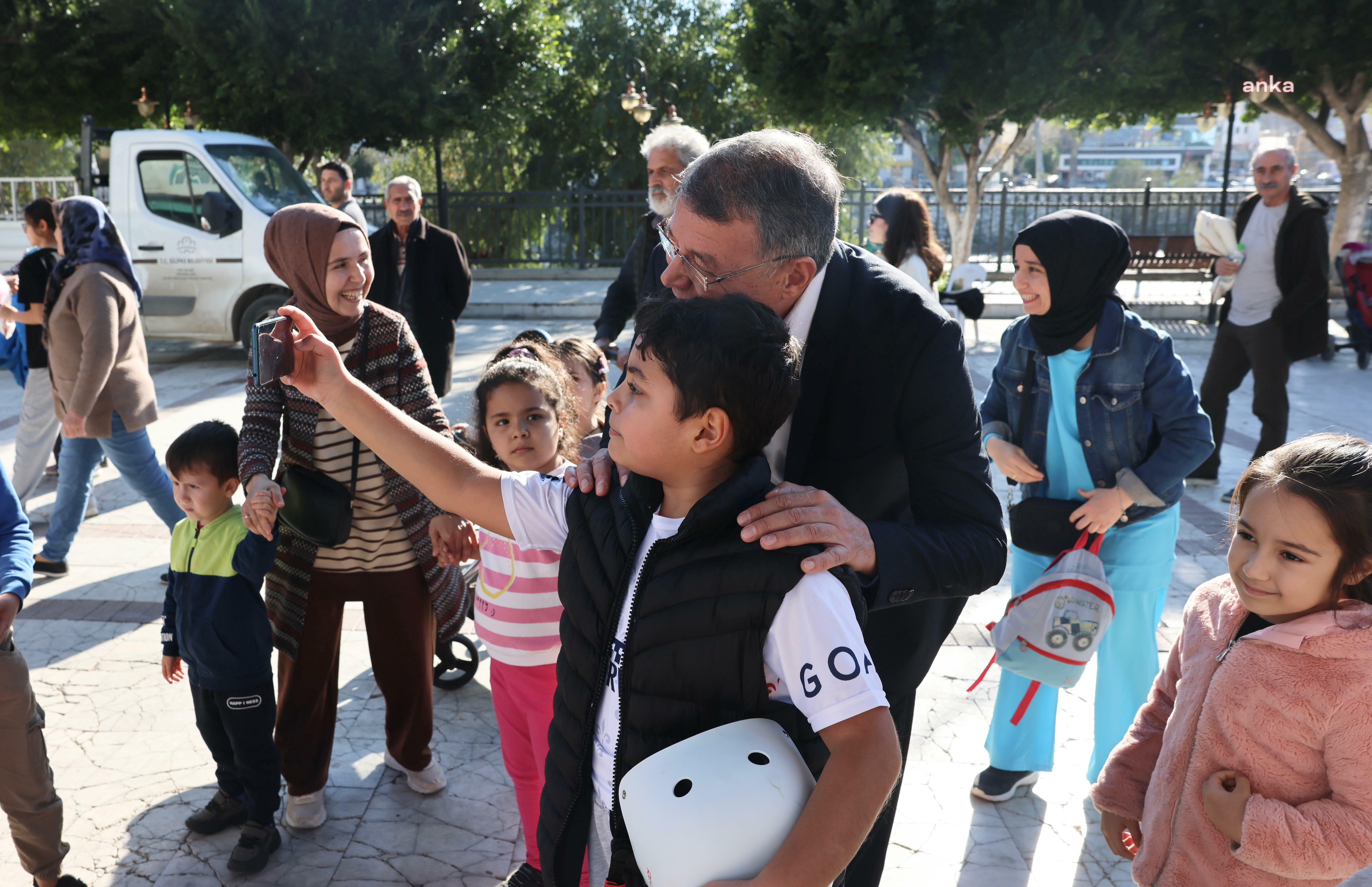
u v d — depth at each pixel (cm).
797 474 169
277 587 269
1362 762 150
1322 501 149
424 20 1423
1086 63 1377
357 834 284
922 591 148
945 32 1321
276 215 257
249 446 253
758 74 1488
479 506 162
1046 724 294
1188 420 263
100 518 550
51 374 450
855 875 192
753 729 127
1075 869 269
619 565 138
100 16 1404
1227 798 161
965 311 561
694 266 153
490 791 306
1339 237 1395
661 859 120
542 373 268
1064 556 268
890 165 2206
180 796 299
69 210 441
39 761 235
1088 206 1850
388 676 288
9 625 222
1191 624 181
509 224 1745
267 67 1340
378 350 265
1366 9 1230
